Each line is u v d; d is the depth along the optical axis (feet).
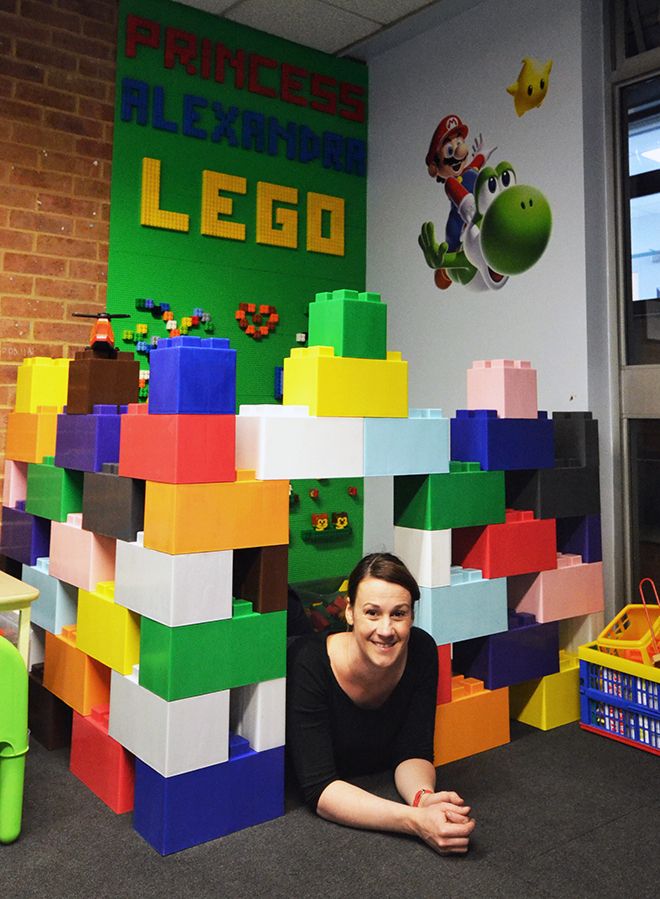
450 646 6.09
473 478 6.26
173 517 4.70
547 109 8.39
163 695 4.76
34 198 8.07
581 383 8.06
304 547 9.95
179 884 4.44
